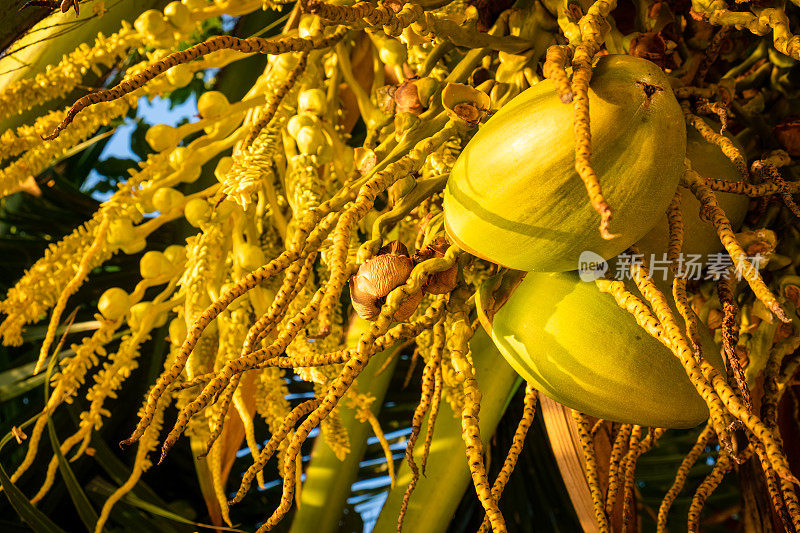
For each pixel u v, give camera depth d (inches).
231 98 78.3
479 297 54.1
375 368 73.7
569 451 64.6
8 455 74.5
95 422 58.7
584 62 46.4
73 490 61.6
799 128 59.6
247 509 86.1
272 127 59.5
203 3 61.1
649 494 97.2
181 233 79.0
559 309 52.9
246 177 57.6
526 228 49.6
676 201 50.4
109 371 58.7
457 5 60.4
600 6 48.6
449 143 54.8
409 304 50.4
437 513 67.7
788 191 51.9
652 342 52.4
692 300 57.1
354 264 51.2
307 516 71.6
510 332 53.7
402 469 69.8
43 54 67.7
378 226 52.1
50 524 60.7
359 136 82.4
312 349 58.9
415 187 52.6
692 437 97.9
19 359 80.0
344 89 70.0
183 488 82.7
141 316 59.6
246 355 48.7
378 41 62.0
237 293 48.3
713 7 53.1
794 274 55.9
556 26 56.1
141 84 47.8
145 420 47.7
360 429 72.9
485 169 49.4
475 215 49.9
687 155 55.5
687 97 55.6
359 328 70.8
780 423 64.2
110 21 68.4
